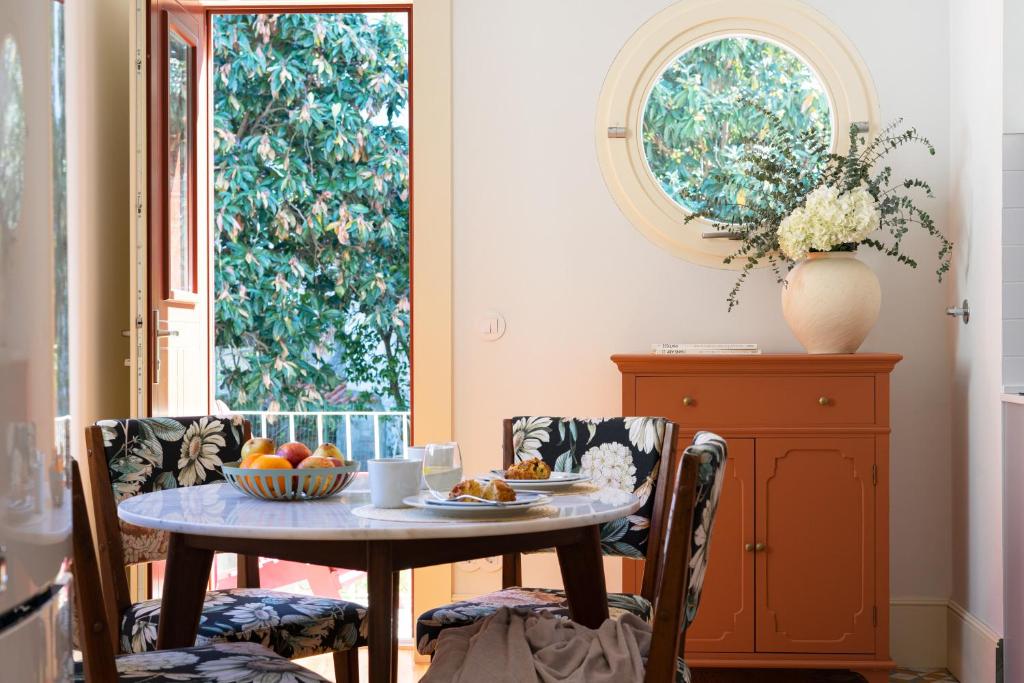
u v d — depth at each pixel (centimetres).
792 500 322
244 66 641
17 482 51
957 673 345
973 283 333
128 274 380
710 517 163
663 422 251
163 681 158
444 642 180
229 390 646
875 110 363
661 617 154
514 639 172
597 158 366
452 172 367
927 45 362
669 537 154
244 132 645
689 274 364
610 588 361
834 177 343
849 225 322
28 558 53
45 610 55
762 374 323
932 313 361
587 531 192
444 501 164
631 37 367
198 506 175
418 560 163
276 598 235
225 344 646
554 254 366
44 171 55
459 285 367
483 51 368
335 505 177
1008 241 303
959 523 349
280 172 644
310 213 645
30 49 53
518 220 366
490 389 366
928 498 361
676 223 364
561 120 367
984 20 322
